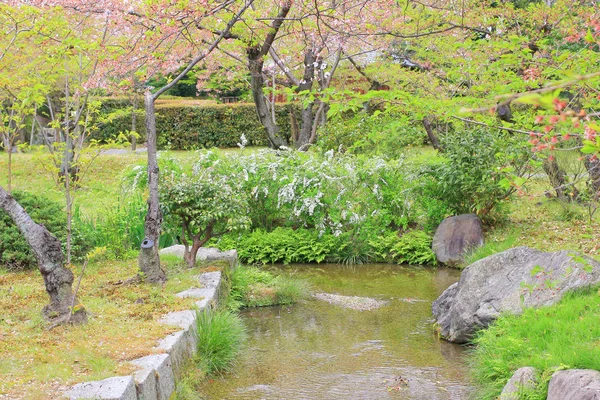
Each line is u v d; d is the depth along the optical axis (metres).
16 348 5.96
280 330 8.70
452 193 13.29
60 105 18.86
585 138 3.26
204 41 12.54
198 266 9.85
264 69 16.30
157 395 5.50
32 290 8.27
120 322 6.90
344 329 8.73
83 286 8.52
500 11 11.58
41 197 10.72
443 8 11.99
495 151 12.72
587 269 5.84
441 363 7.40
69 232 7.62
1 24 8.90
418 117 6.39
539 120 2.74
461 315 8.02
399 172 13.94
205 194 9.71
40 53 9.38
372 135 8.08
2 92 10.09
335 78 19.30
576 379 5.06
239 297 9.78
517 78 6.53
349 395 6.46
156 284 8.56
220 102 27.81
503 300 7.68
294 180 13.27
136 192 12.98
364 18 11.63
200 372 6.65
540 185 14.78
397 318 9.23
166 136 25.98
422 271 12.16
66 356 5.77
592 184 12.37
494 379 6.48
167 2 8.30
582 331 6.20
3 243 9.62
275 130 15.08
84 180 17.19
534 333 6.57
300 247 13.03
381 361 7.48
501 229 13.08
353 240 13.16
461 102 6.20
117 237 10.92
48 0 9.70
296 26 12.49
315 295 10.52
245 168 13.48
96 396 4.80
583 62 5.82
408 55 16.75
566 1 10.76
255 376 6.96
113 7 9.74
